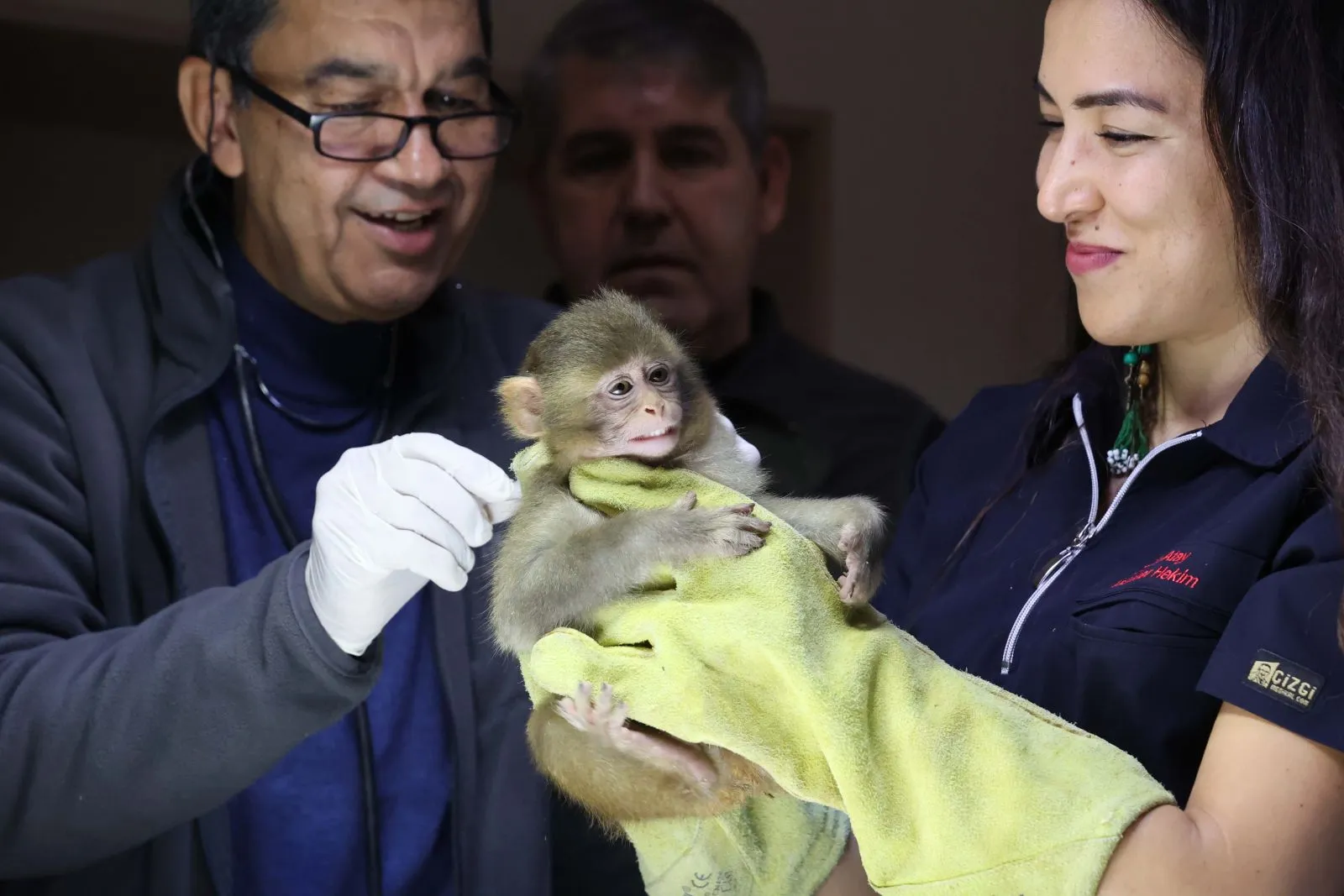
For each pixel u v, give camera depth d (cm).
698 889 222
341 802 273
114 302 278
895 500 344
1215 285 218
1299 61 202
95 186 319
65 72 311
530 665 210
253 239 288
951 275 376
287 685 215
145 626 228
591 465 225
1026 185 378
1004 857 171
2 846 228
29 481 250
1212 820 178
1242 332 226
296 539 280
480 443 298
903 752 182
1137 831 170
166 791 221
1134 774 177
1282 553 198
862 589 199
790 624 187
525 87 337
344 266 275
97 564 257
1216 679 188
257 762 222
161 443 265
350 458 220
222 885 257
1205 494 223
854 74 361
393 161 267
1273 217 204
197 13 275
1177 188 212
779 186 361
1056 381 263
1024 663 228
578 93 334
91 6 307
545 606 208
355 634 215
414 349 304
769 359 354
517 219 340
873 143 366
